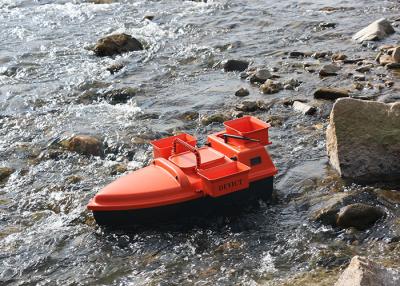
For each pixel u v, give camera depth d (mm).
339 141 11078
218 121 14039
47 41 20844
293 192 10898
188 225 9898
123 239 9703
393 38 18812
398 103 11078
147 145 12953
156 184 9742
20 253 9625
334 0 24078
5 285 8945
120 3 25609
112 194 9703
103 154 12797
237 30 21078
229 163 9742
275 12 22844
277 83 15781
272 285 8477
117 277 8961
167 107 15125
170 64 18203
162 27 21875
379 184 10922
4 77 17703
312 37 19734
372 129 11016
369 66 16578
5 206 10977
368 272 7484
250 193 10203
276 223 9961
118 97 16000
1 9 25406
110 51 19156
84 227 10164
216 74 17297
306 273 8727
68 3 26016
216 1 24906
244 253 9281
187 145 9852
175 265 9109
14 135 13891
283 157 12203
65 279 9000
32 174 12094
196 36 20688
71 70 18016
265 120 13922
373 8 22609
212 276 8812
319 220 9930
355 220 9680
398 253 9008
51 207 10930
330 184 11055
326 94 14781
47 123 14453
